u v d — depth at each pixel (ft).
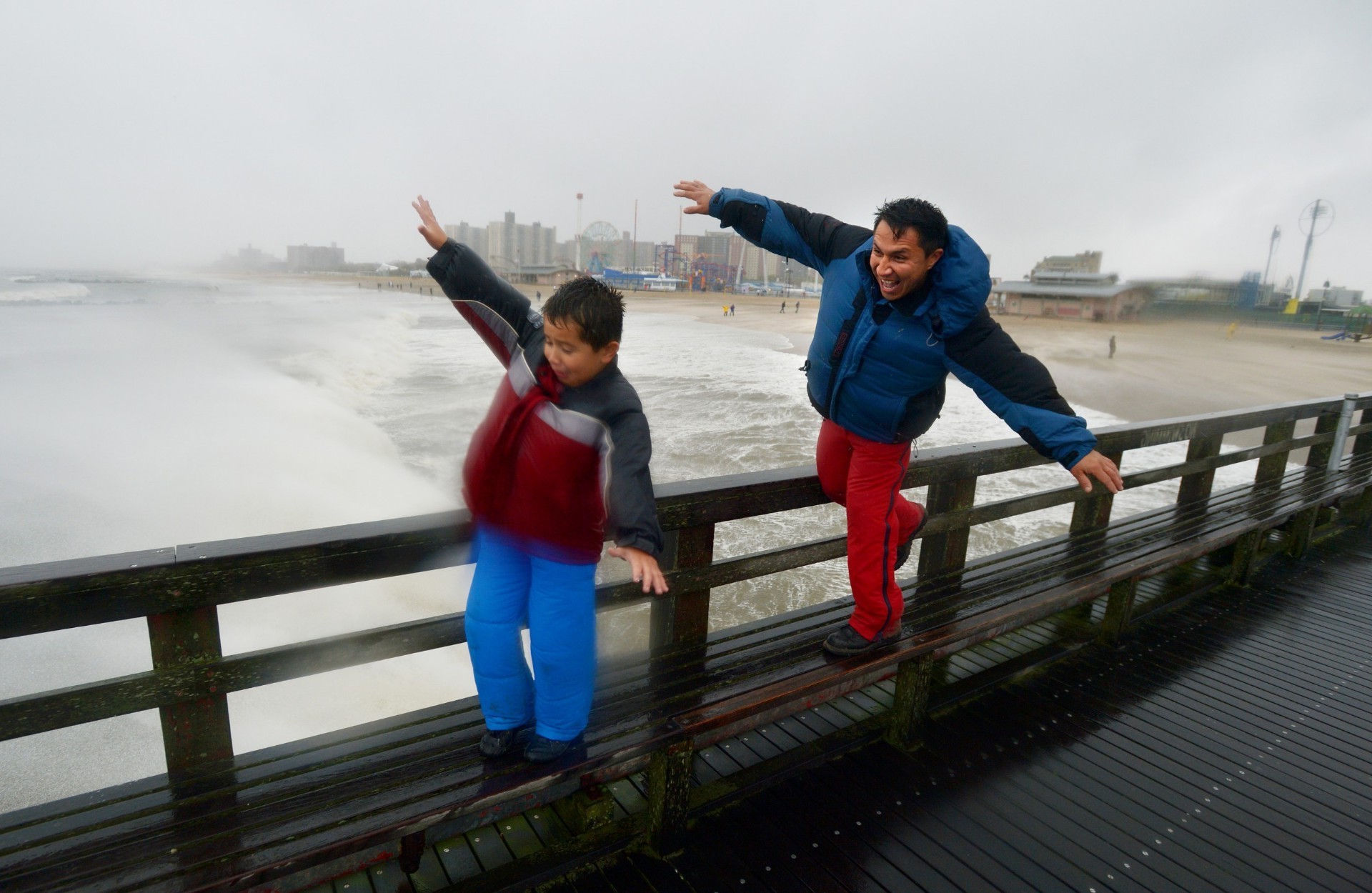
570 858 6.72
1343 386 88.02
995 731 9.43
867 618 7.82
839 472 8.14
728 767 8.29
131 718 13.12
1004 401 6.49
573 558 5.34
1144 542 11.97
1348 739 9.66
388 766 5.77
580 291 4.83
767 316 231.91
